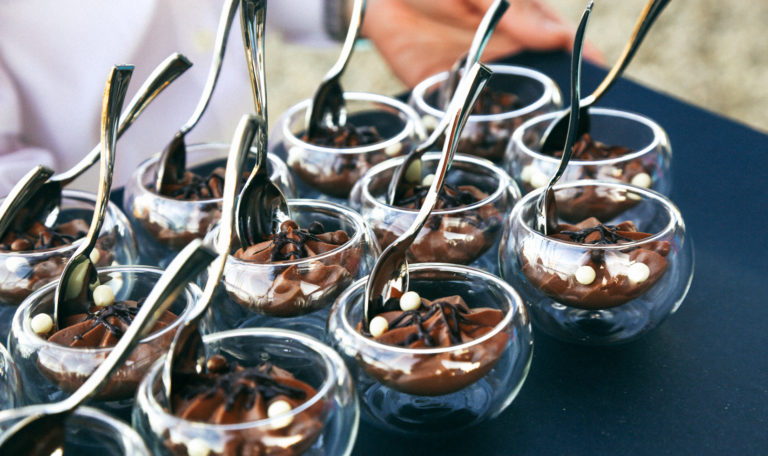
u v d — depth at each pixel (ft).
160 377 1.65
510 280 1.94
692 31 7.43
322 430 1.58
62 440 1.57
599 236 1.93
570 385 1.85
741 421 1.76
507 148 2.29
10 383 1.71
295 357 1.68
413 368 1.67
